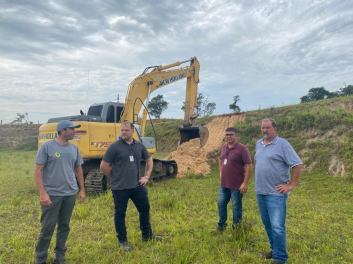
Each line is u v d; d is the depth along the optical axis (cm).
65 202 378
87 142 836
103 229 507
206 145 1577
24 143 3622
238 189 456
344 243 435
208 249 412
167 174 1163
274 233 355
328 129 1205
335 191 816
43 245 370
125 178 427
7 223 557
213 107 3681
